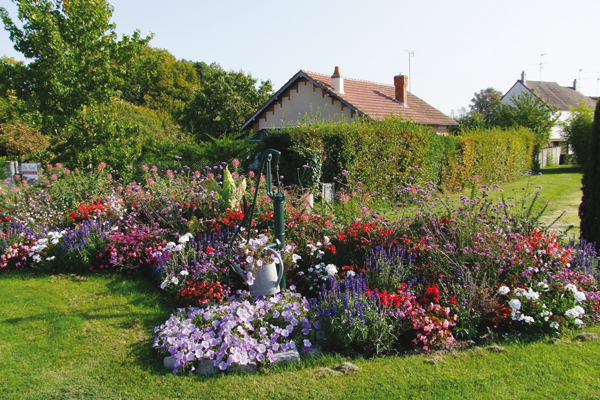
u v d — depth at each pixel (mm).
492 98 60688
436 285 4406
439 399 2992
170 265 4816
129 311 4508
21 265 5988
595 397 3014
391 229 5293
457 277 4496
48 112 11070
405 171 13477
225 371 3428
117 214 6711
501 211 5809
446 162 15656
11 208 7516
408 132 13539
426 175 14305
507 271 4656
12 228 6480
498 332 4117
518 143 22016
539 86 51719
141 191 7406
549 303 4172
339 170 11531
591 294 4438
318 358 3592
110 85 11758
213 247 5211
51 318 4336
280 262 4180
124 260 5754
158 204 6898
